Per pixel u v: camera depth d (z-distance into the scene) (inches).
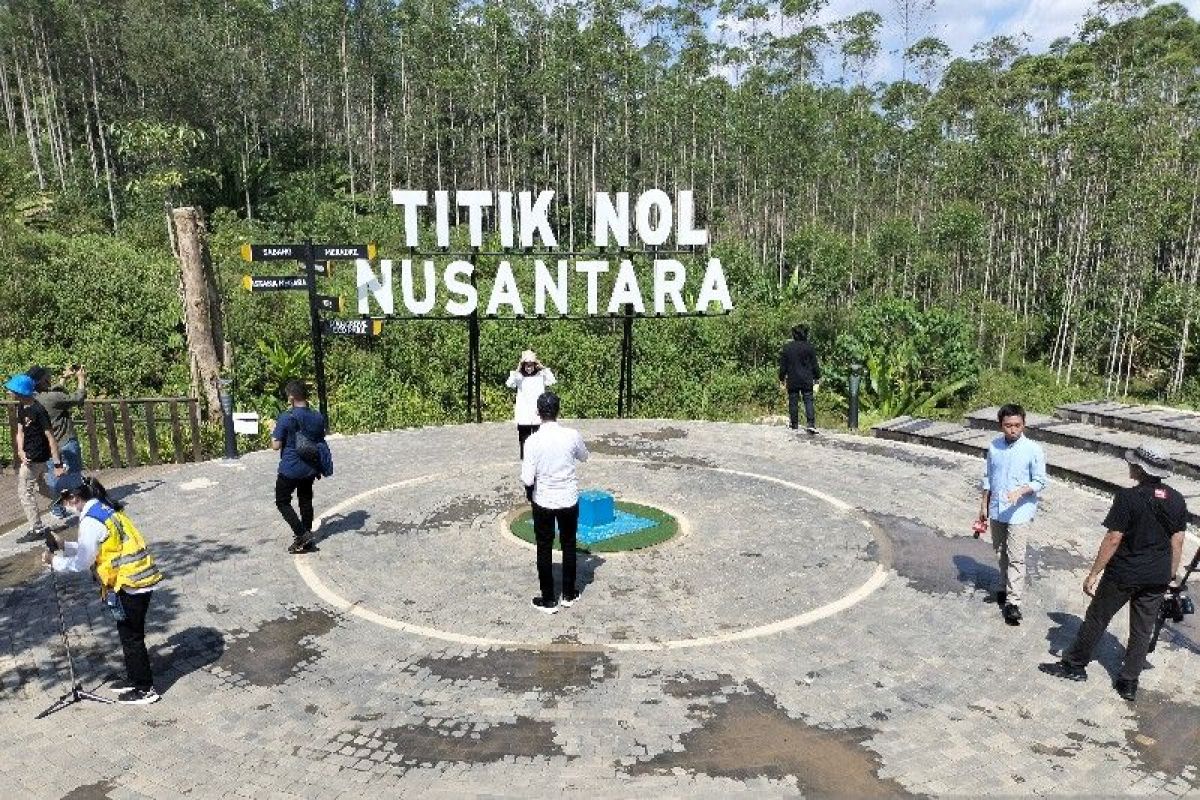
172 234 948.6
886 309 1049.5
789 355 577.9
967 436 557.9
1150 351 1534.2
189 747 204.8
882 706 224.8
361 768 196.4
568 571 287.1
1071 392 1312.7
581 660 251.0
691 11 2210.9
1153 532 220.5
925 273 1633.9
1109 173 1535.4
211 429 553.6
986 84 2177.7
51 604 291.0
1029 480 270.4
